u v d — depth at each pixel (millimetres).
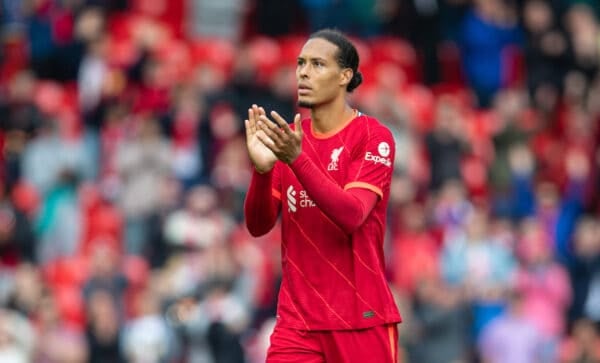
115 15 73062
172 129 61156
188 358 47594
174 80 65438
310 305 24219
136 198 56406
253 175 24094
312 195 23031
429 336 49969
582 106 73750
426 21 75438
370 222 24297
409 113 67250
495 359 51500
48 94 66125
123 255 55250
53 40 68062
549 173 66438
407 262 55312
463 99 74000
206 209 54062
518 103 69062
